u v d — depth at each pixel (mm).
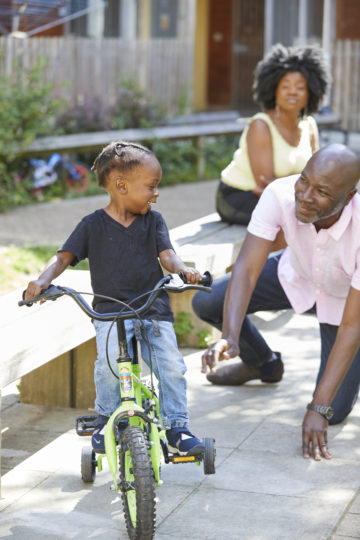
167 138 14203
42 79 13406
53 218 11086
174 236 6688
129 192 3801
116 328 3801
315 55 6500
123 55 15016
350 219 4312
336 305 4719
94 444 3855
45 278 3639
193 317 6324
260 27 23172
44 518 3807
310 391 5441
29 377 5273
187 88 16422
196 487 4102
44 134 12570
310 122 6812
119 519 3805
